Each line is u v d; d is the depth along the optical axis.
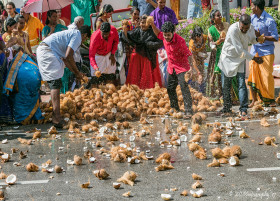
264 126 6.47
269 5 15.35
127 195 3.76
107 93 8.72
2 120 7.36
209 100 8.64
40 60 6.89
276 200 3.54
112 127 6.61
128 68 9.99
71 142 5.94
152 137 6.02
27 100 7.37
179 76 7.29
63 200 3.73
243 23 6.76
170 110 7.83
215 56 8.86
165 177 4.24
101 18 9.52
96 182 4.17
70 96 8.45
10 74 7.20
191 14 14.05
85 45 10.70
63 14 13.70
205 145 5.46
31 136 6.48
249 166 4.50
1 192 3.79
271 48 7.97
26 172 4.61
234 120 7.01
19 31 9.14
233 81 8.59
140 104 8.31
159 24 9.79
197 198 3.65
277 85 10.10
